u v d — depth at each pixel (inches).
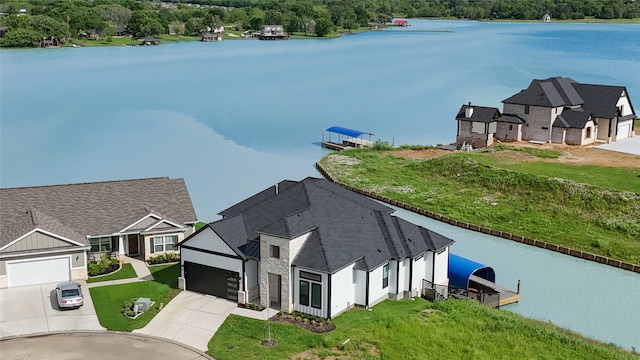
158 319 1520.7
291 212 1695.4
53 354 1349.7
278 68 7130.9
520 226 2306.8
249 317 1531.7
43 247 1692.9
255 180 2935.5
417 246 1695.4
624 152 3213.6
